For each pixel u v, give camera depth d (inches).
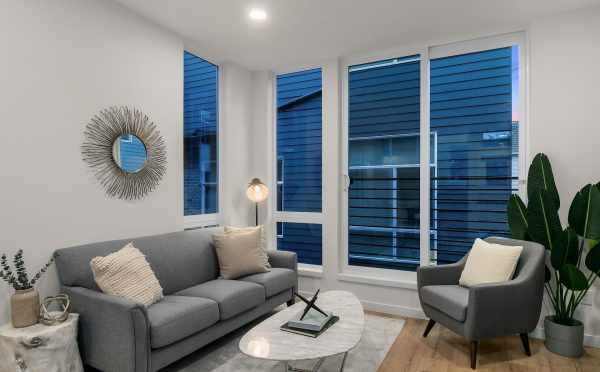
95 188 103.8
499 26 126.2
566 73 114.8
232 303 105.6
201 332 97.0
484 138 135.2
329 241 155.7
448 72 140.8
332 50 148.0
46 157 92.0
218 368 97.1
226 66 160.1
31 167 89.0
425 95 141.8
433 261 143.9
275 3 109.8
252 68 170.6
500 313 96.3
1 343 75.4
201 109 154.1
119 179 110.5
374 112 153.1
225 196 159.8
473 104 136.9
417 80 145.0
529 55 124.6
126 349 79.2
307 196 167.0
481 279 107.6
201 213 153.1
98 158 104.6
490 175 134.3
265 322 87.2
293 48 145.6
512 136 130.6
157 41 123.7
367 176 154.5
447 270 120.0
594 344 110.6
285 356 70.0
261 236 135.9
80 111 99.9
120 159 111.3
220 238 128.6
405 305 140.6
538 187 112.5
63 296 86.0
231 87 161.2
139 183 116.9
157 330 82.7
